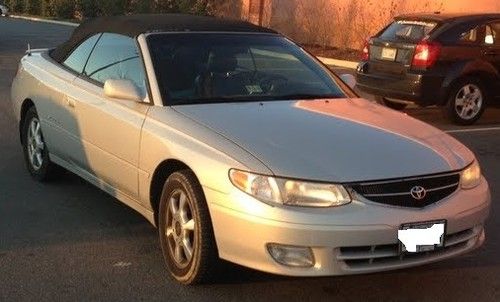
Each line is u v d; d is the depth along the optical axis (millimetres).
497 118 11594
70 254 5105
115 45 5871
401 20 11148
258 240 4070
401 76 10766
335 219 3998
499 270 5020
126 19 6094
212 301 4410
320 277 4465
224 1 26953
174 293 4504
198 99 5145
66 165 6320
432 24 10742
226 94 5242
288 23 23938
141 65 5383
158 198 4977
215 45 5641
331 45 22391
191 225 4500
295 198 4055
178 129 4715
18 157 7711
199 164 4375
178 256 4652
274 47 5887
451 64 10602
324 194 4047
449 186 4379
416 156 4387
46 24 30609
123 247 5266
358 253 4078
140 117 5066
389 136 4633
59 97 6180
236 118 4766
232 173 4199
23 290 4496
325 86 5691
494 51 10820
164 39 5543
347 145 4406
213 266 4434
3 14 34906
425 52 10477
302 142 4395
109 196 6449
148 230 5629
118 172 5336
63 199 6340
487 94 10922
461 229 4355
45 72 6621
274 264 4066
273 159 4188
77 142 5922
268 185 4082
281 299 4465
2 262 4926
